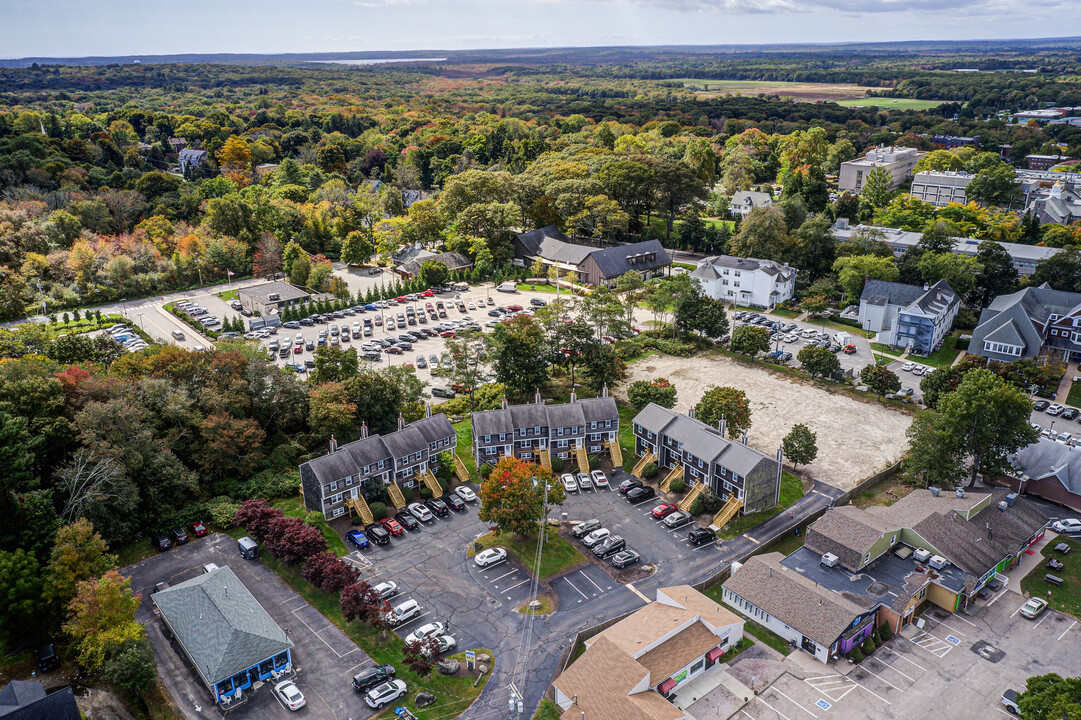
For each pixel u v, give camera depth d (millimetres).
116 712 66312
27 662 72250
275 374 113875
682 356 151125
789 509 99750
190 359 111062
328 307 176125
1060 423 119125
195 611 75000
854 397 131500
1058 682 61906
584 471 108562
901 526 88250
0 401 92688
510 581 85812
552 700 69062
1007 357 137875
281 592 83188
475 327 163500
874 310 160875
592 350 129625
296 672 72062
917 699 69625
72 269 182500
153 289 190125
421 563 88875
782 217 190250
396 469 102875
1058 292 148125
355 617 78062
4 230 184125
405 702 68688
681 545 92875
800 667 73938
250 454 103938
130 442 93250
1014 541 88688
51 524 81688
